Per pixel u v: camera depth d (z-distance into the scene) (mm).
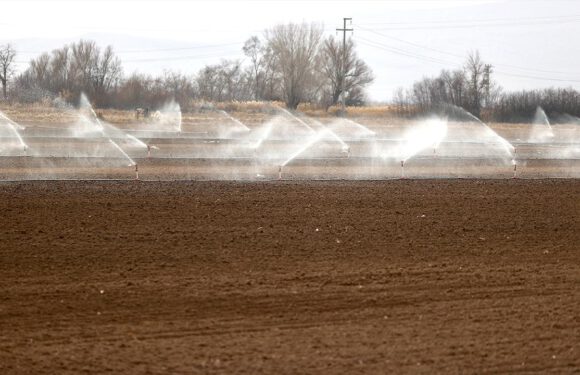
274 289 36906
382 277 39438
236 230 49062
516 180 73875
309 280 38562
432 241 47812
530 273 41000
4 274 38781
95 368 26938
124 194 59906
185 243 45562
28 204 55125
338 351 28703
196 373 26578
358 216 54125
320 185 67062
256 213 54125
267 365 27281
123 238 46344
